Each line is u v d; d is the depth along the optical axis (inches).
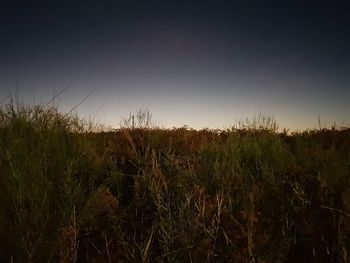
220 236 131.8
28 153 165.0
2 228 118.0
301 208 147.9
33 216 123.0
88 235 134.7
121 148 245.9
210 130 331.3
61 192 147.6
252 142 253.6
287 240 125.3
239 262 115.5
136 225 145.9
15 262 108.7
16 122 193.0
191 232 125.2
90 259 121.0
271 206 153.0
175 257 120.4
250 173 195.0
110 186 186.7
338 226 131.5
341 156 225.3
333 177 181.5
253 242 121.2
